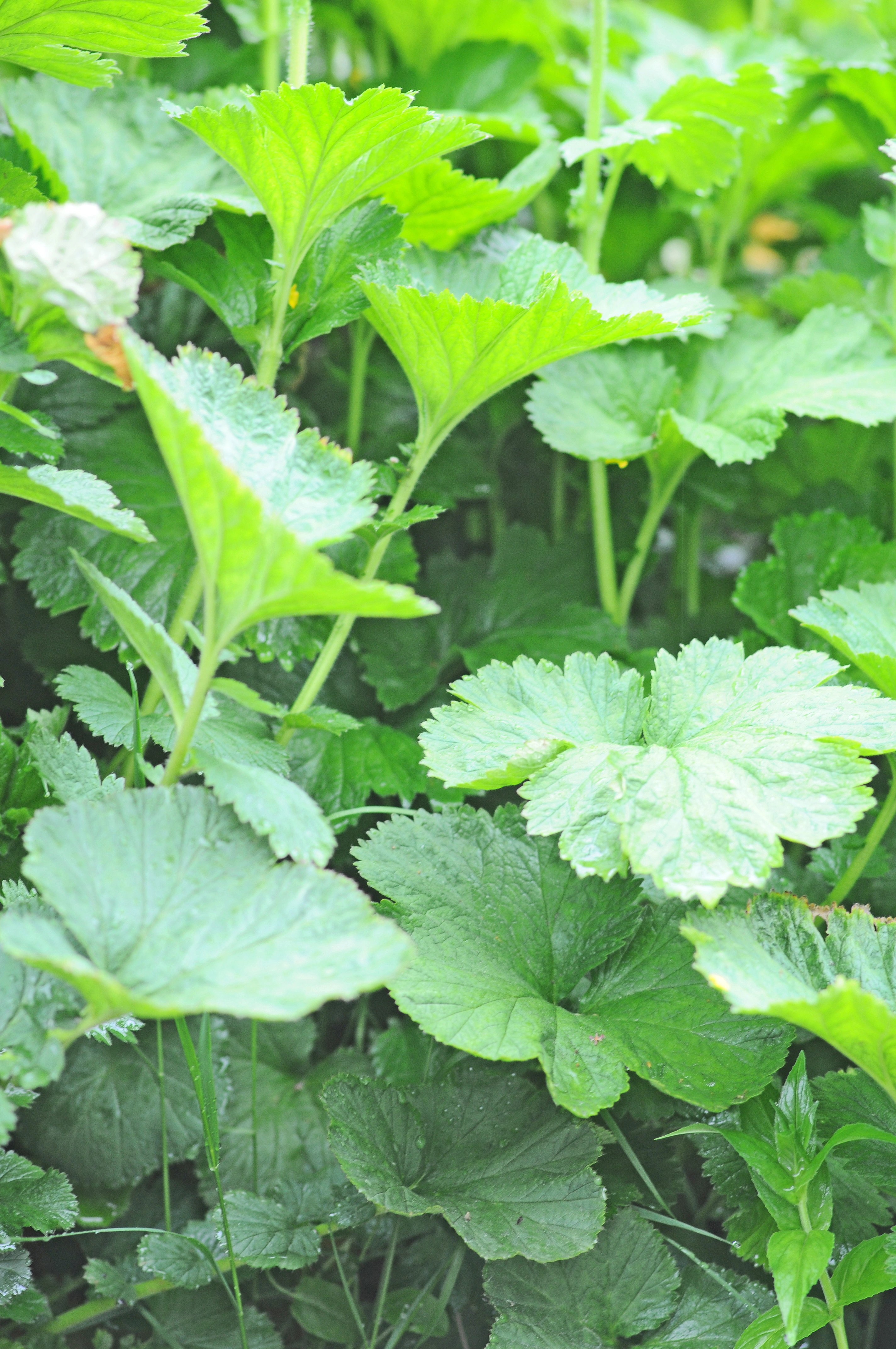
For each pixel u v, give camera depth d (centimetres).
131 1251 90
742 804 83
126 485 95
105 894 80
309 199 88
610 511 103
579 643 98
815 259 113
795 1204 84
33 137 95
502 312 86
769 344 99
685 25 121
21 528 94
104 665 96
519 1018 85
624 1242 87
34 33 87
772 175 110
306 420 101
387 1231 90
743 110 95
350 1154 86
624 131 95
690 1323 86
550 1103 87
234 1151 91
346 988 78
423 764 85
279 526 78
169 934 79
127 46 88
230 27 106
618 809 83
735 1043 85
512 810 89
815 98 104
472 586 101
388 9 107
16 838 87
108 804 81
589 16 112
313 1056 96
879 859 92
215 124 86
